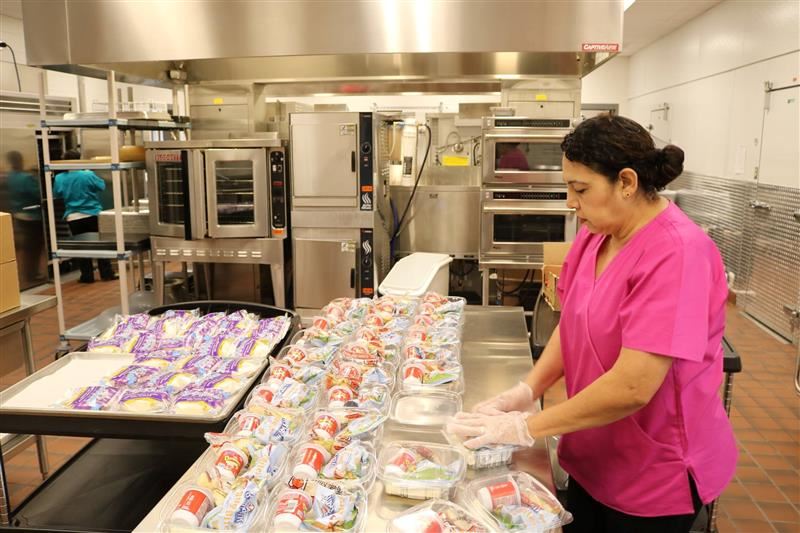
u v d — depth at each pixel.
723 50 6.61
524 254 4.36
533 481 1.24
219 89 4.74
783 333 5.01
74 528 1.78
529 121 4.18
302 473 1.22
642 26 8.10
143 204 5.81
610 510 1.41
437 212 4.82
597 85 10.91
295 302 4.33
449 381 1.65
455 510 1.15
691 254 1.20
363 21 3.74
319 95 5.39
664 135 8.75
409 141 4.82
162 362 1.87
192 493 1.14
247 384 1.69
